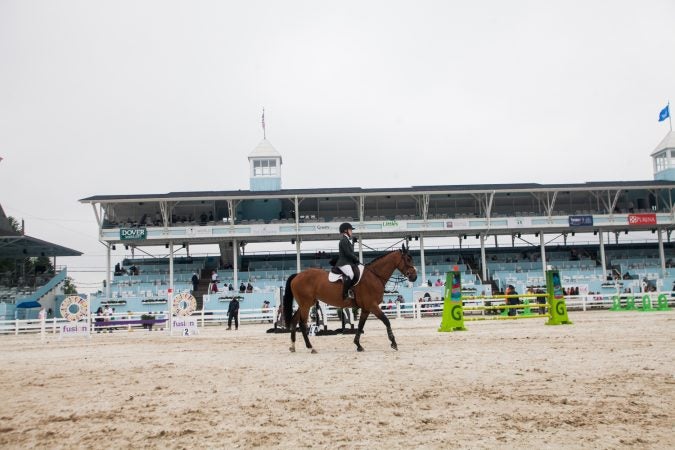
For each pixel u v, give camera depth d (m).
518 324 25.81
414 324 30.19
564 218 53.25
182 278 53.56
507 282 51.34
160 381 9.92
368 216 57.00
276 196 51.78
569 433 6.02
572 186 53.62
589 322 24.78
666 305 38.41
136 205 55.44
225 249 59.62
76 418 7.18
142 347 18.45
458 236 58.25
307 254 61.50
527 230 55.50
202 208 56.22
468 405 7.32
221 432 6.32
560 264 56.56
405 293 47.16
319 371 10.49
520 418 6.64
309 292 14.27
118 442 6.07
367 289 14.10
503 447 5.60
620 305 42.56
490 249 62.53
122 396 8.57
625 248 63.47
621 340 15.23
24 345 22.59
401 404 7.45
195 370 11.23
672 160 60.28
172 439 6.12
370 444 5.77
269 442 5.91
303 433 6.21
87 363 13.38
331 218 54.34
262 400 7.91
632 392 7.92
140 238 50.59
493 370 10.08
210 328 35.72
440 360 11.64
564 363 10.77
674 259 57.91
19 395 8.95
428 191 52.09
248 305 46.59
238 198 51.41
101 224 50.75
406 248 14.57
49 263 66.81
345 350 14.69
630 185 53.69
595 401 7.42
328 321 36.00
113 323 30.08
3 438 6.34
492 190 52.28
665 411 6.87
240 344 18.70
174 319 26.86
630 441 5.73
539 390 8.19
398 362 11.48
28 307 45.09
